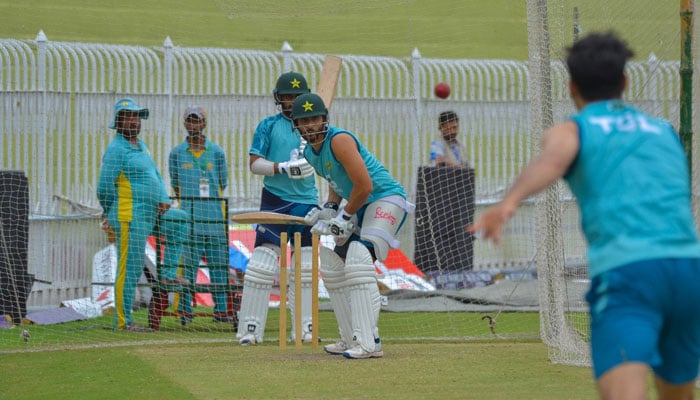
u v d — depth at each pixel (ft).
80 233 134.62
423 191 147.13
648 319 38.99
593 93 42.83
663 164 40.68
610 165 40.45
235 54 151.74
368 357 86.74
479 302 135.95
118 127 113.29
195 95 148.25
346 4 133.39
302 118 82.79
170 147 146.92
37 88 140.77
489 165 160.56
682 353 41.57
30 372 81.35
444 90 156.04
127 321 113.60
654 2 143.23
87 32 194.49
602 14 118.62
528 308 131.64
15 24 191.11
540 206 96.99
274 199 100.37
